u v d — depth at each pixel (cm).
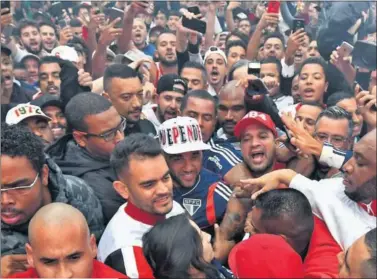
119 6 342
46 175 146
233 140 207
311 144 168
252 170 178
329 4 313
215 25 359
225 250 161
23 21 317
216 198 171
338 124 178
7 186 138
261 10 359
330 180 155
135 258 133
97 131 168
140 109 211
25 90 267
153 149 140
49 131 191
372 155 138
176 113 227
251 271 113
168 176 142
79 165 169
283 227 137
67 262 126
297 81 245
